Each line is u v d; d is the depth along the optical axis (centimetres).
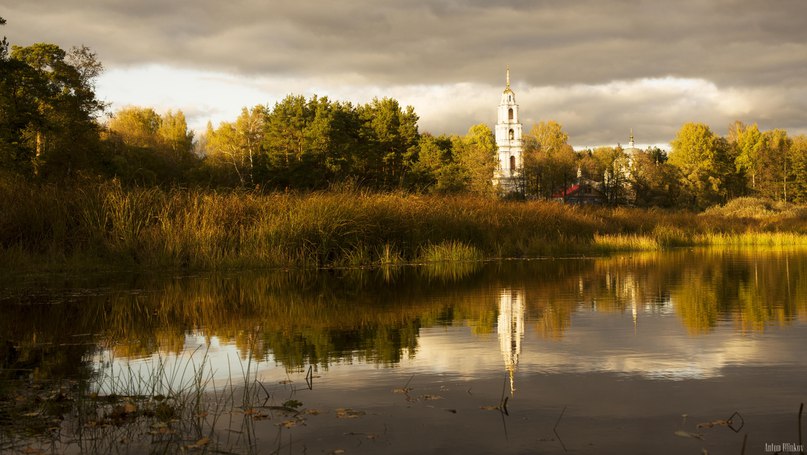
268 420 466
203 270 1617
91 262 1570
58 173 3450
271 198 2000
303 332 802
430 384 555
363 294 1172
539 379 567
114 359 664
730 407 481
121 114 7281
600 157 11219
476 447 409
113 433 445
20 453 411
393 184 5925
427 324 855
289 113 5569
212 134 8138
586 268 1775
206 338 768
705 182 8725
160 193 1852
